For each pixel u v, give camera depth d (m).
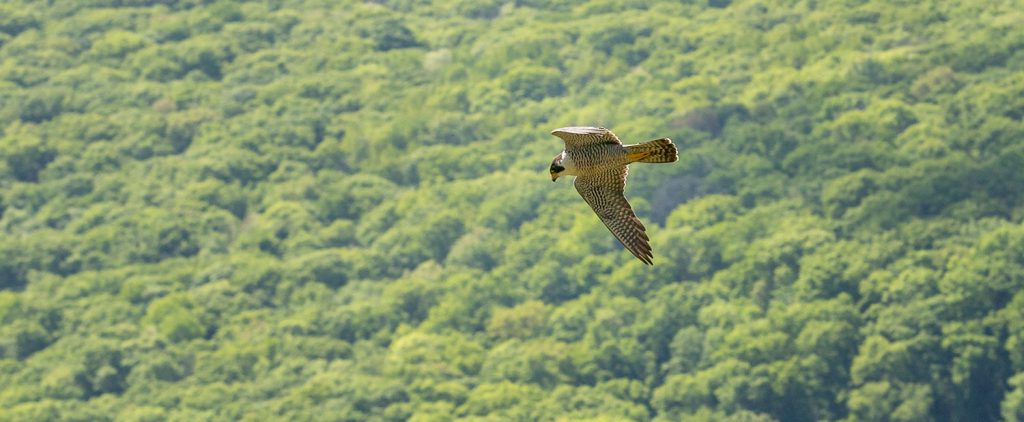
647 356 74.94
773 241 80.56
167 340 80.25
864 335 70.88
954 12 120.75
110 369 76.31
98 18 143.00
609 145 13.36
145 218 99.44
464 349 76.31
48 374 76.62
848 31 120.69
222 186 105.38
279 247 97.31
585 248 86.81
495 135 113.88
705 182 94.25
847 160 91.25
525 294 85.06
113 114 120.25
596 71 121.69
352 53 133.12
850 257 76.88
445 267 91.88
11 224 103.75
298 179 108.06
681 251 84.00
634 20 132.38
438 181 105.00
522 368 73.25
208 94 123.56
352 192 104.00
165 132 116.56
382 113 119.38
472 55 132.50
